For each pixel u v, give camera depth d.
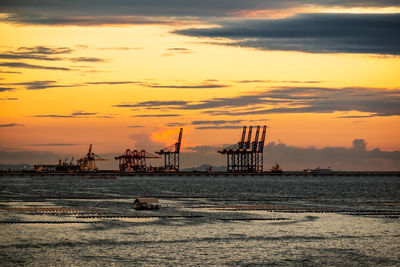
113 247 83.81
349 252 81.56
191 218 119.50
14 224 106.88
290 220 116.38
